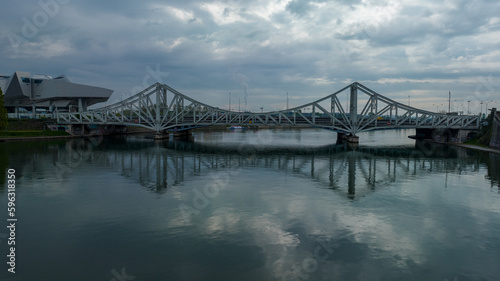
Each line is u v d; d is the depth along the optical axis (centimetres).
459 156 7731
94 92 16850
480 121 10744
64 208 3362
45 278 1997
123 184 4500
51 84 15600
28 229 2778
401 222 3028
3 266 2134
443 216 3212
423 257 2330
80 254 2316
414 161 6919
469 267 2197
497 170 5812
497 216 3225
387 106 11175
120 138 12850
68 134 12644
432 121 11156
